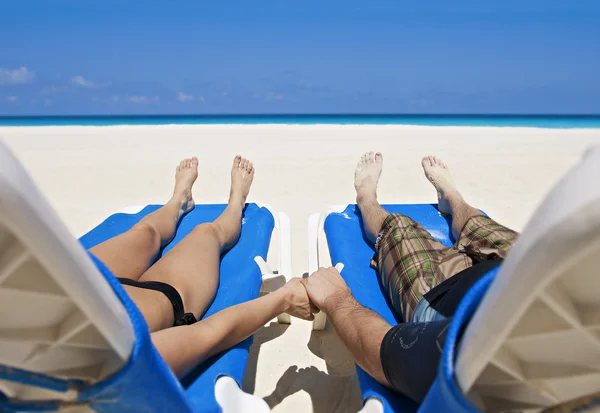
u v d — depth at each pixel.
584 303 0.77
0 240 0.73
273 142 7.83
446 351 0.97
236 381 1.76
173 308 1.85
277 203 5.04
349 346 1.87
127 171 6.30
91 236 2.85
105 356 1.00
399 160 6.60
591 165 0.64
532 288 0.72
